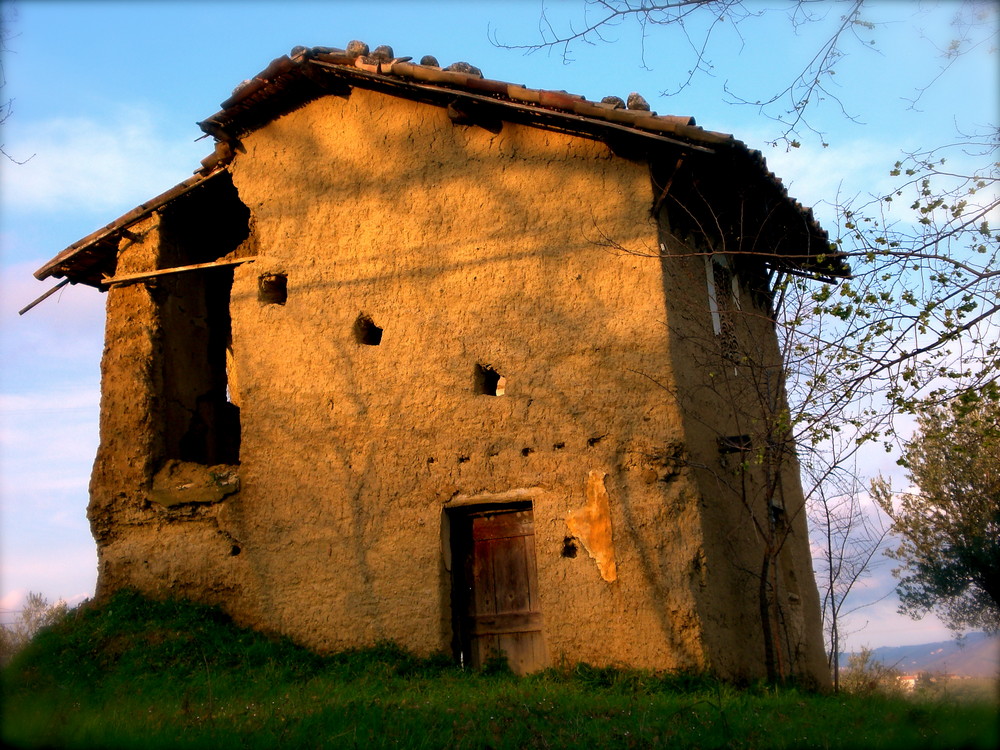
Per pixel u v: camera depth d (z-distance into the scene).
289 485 10.80
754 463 10.74
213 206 12.91
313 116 11.65
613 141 9.95
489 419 10.06
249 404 11.22
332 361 10.93
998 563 14.02
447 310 10.52
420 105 11.13
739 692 8.62
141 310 12.05
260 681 9.11
